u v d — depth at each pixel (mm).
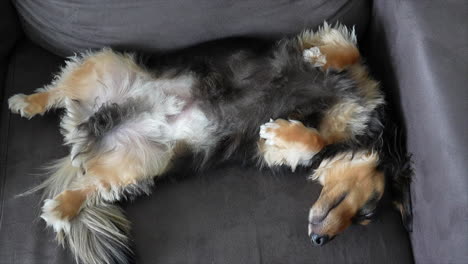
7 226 1071
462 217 967
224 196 1140
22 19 1187
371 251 1110
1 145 1133
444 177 1001
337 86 1169
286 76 1172
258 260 1081
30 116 1154
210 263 1077
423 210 1077
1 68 1192
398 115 1156
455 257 981
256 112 1175
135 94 1174
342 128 1171
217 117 1178
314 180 1179
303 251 1096
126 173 1150
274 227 1110
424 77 1040
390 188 1165
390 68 1169
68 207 1105
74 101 1156
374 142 1165
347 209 1131
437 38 1047
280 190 1156
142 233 1104
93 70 1165
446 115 1000
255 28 1190
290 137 1127
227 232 1102
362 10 1222
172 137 1188
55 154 1143
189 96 1179
